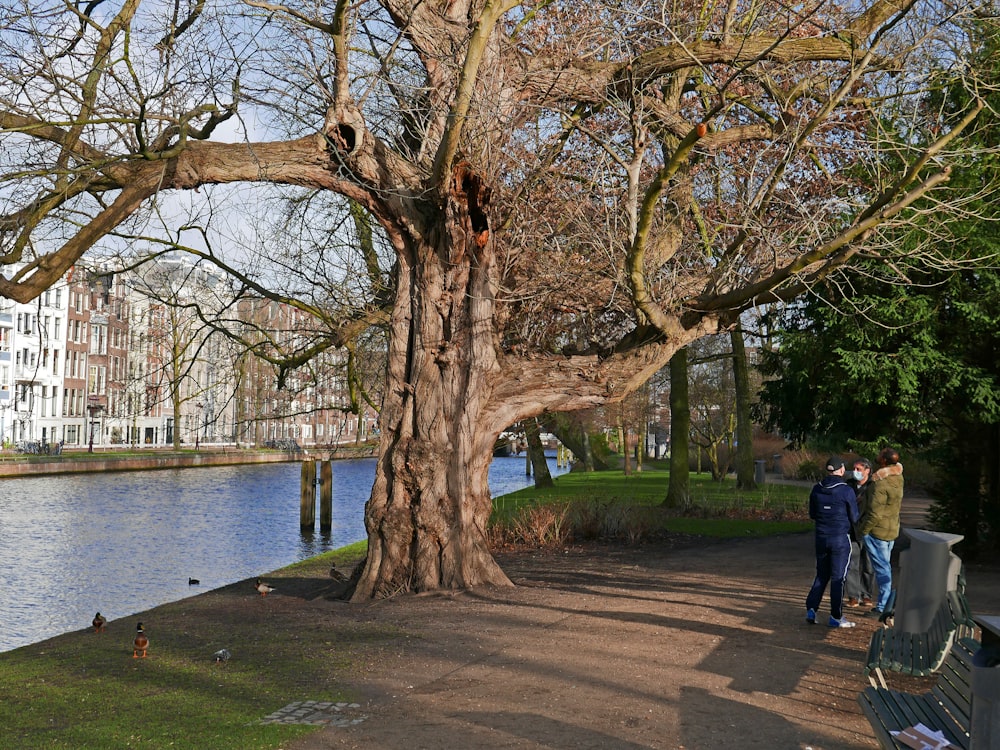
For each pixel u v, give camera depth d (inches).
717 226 576.1
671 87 689.0
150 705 287.3
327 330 729.6
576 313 615.2
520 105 541.3
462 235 508.1
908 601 243.4
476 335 521.3
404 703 282.4
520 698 286.7
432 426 517.3
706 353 1686.8
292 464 3166.8
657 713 270.1
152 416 3604.8
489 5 414.6
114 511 1449.3
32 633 615.2
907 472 1199.6
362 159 481.1
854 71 438.6
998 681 167.6
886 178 538.6
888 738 198.5
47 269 405.4
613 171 593.0
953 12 522.0
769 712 273.0
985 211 589.6
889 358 608.4
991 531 658.2
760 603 474.9
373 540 516.7
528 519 815.7
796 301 701.9
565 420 1640.0
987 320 582.2
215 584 810.2
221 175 461.1
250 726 259.1
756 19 589.9
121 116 439.2
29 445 2642.7
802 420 729.0
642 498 1185.4
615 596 494.6
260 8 461.1
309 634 402.3
